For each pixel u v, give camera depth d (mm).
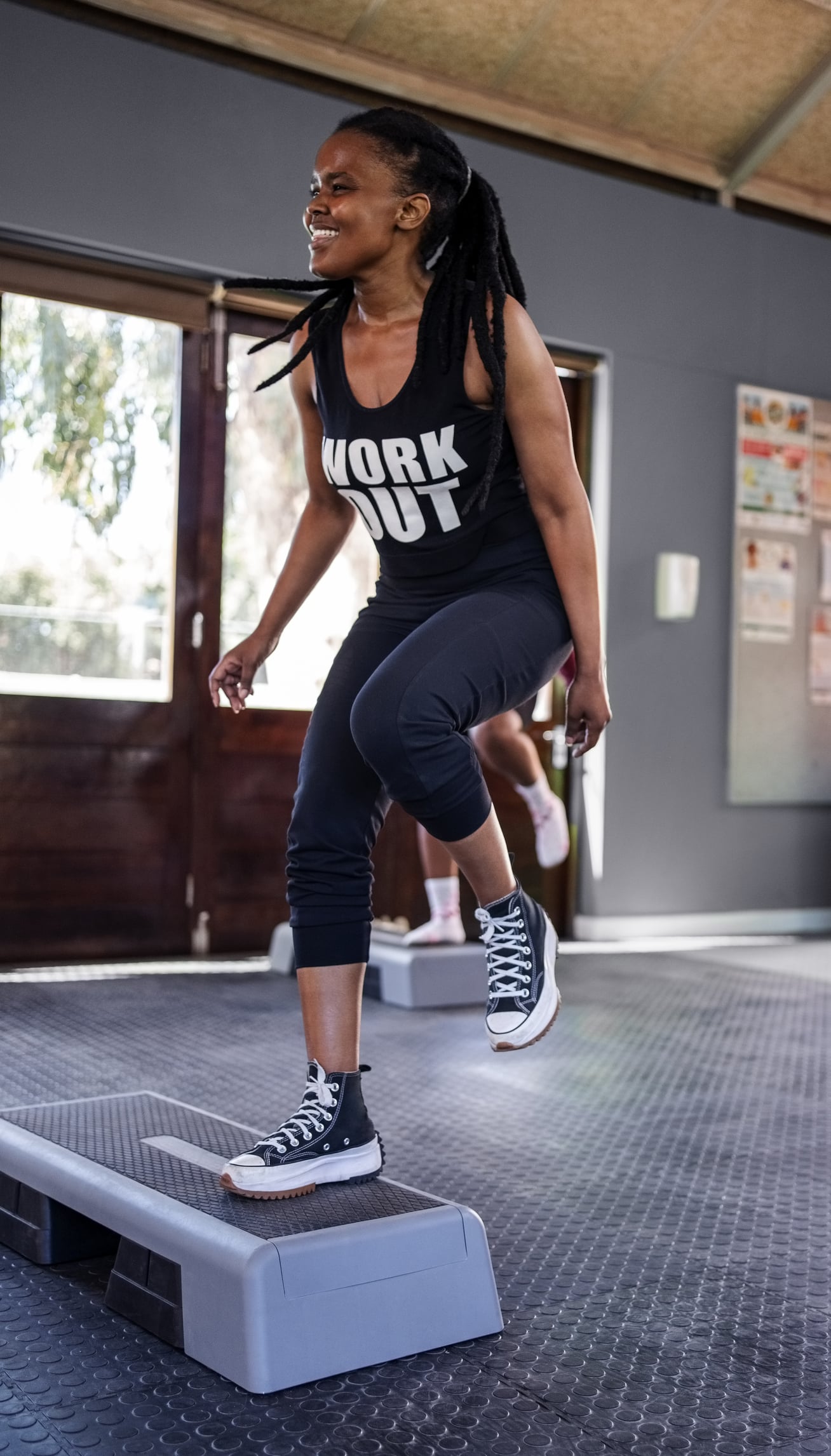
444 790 1430
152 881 4359
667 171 5395
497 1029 1530
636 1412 1332
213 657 4461
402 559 1589
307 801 1572
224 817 4484
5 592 4129
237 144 4375
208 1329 1405
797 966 4676
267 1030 3234
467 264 1504
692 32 4828
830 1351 1496
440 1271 1486
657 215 5371
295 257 4484
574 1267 1736
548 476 1494
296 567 1806
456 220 1518
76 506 4230
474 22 4590
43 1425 1267
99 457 4266
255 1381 1343
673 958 4816
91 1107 1948
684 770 5445
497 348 1415
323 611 4645
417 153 1463
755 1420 1321
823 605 5820
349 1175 1584
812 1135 2447
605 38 4789
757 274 5664
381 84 4652
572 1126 2457
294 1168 1529
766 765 5648
